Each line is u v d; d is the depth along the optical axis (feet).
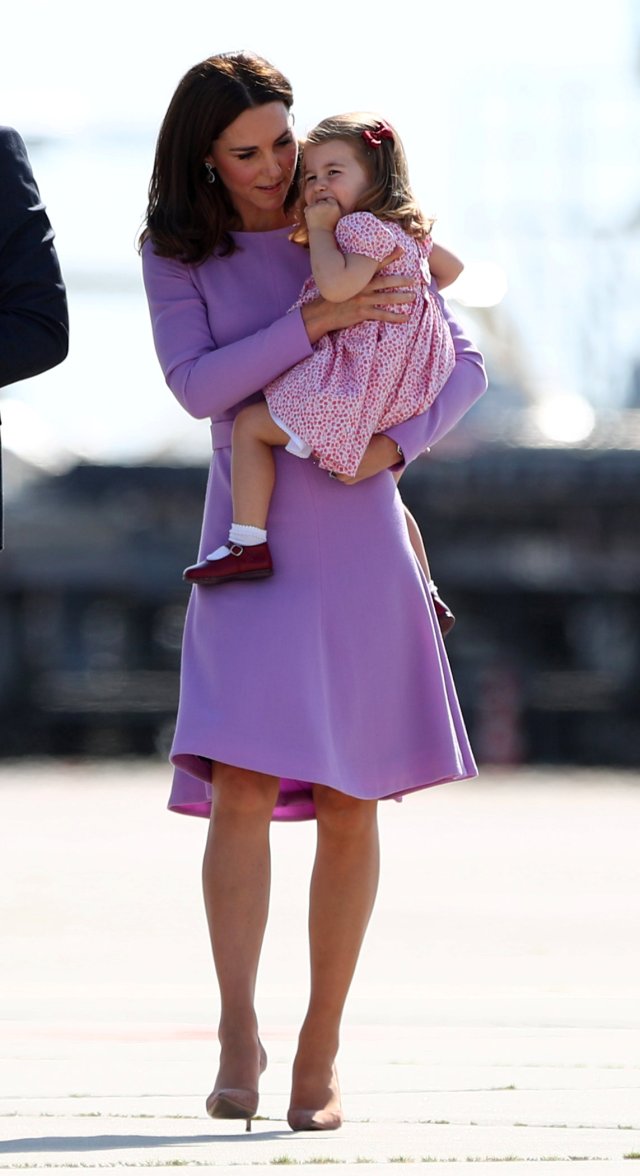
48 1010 68.44
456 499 460.14
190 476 475.31
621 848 169.17
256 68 47.01
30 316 46.09
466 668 517.14
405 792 46.55
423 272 47.21
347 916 45.93
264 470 46.06
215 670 45.57
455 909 111.55
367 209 46.75
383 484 46.88
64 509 488.02
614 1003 70.33
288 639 45.24
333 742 45.29
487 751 442.91
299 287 48.08
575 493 455.63
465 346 49.24
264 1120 45.68
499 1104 47.34
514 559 487.61
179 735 45.62
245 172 47.01
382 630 46.19
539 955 88.69
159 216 47.80
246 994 45.21
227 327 47.83
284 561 46.03
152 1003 70.33
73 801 269.03
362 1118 45.55
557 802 273.75
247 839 45.75
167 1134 42.88
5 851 163.32
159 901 116.37
